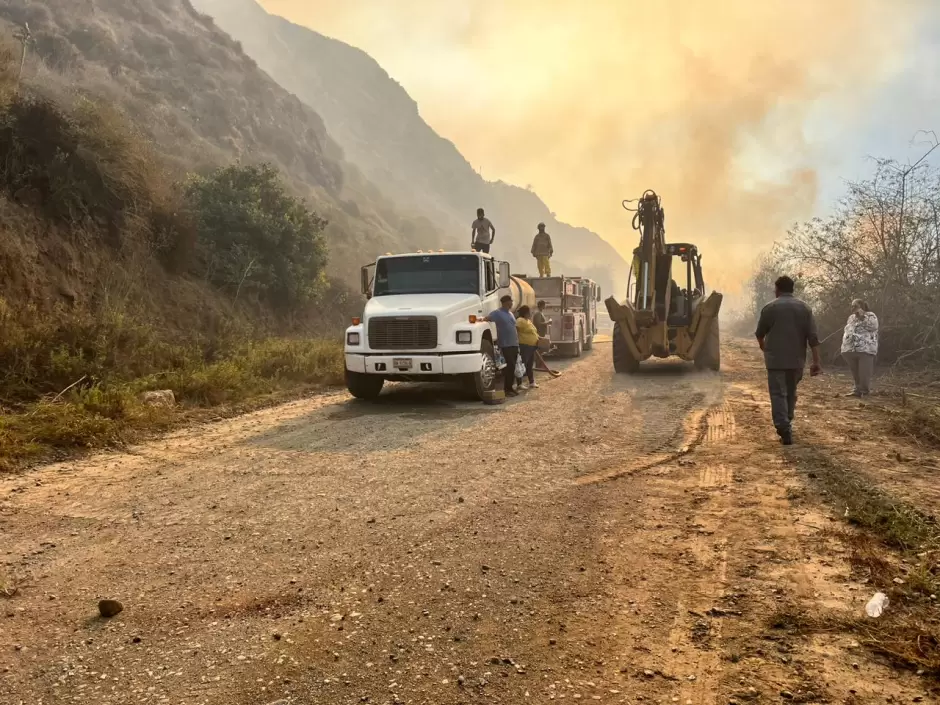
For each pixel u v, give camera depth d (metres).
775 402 7.23
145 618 3.36
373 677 2.77
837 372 14.48
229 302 18.09
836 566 3.87
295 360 13.90
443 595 3.58
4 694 2.67
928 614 3.25
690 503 5.15
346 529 4.67
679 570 3.88
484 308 11.65
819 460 6.37
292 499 5.42
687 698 2.58
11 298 11.08
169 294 15.74
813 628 3.13
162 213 16.48
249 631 3.20
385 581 3.78
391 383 13.96
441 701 2.58
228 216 19.23
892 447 6.96
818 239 15.92
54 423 7.68
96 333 11.12
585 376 14.55
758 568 3.87
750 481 5.72
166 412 9.16
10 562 4.14
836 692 2.60
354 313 25.25
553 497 5.37
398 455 6.98
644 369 16.05
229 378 11.34
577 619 3.29
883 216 14.86
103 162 14.88
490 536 4.49
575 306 21.00
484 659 2.91
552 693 2.63
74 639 3.14
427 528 4.66
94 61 40.44
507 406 10.39
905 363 14.05
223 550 4.30
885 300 14.34
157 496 5.57
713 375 14.41
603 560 4.04
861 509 4.77
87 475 6.28
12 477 6.18
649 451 6.98
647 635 3.11
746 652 2.93
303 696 2.63
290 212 21.02
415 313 10.39
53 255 12.61
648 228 14.49
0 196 12.09
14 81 13.94
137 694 2.66
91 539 4.54
